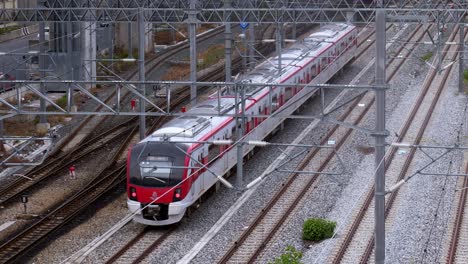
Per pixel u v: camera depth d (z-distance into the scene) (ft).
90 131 244.42
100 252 150.30
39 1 217.97
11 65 279.08
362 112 257.96
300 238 155.53
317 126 244.63
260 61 339.36
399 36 377.09
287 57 257.55
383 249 109.70
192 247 153.38
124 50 353.72
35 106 261.03
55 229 161.27
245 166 205.98
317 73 274.77
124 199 184.24
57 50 280.31
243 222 166.30
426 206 171.83
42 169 202.59
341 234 155.22
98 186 191.62
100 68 314.96
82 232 161.79
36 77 285.02
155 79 315.37
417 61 331.16
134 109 269.23
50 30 280.31
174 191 162.09
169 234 161.68
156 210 163.22
